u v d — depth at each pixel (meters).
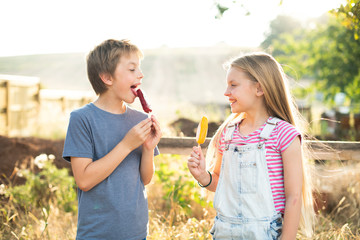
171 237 2.78
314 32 9.86
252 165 1.69
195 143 3.09
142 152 1.94
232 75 1.81
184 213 3.24
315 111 11.38
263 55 1.86
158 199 3.79
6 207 3.31
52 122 7.86
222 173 1.81
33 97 7.94
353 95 9.23
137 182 1.88
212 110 9.49
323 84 9.58
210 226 2.98
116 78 1.80
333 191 3.56
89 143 1.77
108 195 1.77
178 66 47.56
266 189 1.66
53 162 4.60
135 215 1.81
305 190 1.79
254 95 1.79
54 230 3.09
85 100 10.09
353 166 3.79
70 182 3.90
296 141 1.67
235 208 1.70
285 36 10.70
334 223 3.13
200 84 40.31
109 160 1.72
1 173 4.04
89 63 1.85
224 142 1.87
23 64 46.31
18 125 7.34
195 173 1.92
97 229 1.76
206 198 3.19
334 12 3.35
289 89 1.96
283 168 1.69
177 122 7.16
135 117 1.97
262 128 1.74
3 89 6.89
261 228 1.64
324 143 2.95
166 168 3.70
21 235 2.76
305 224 1.82
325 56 9.31
